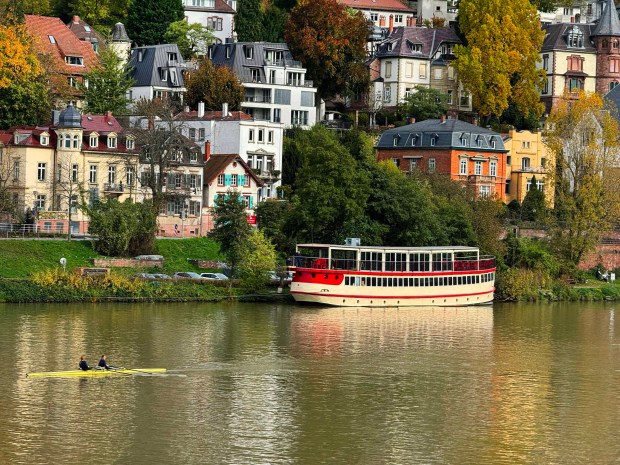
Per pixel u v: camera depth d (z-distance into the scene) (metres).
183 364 177.00
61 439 141.75
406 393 165.50
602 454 141.88
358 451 140.50
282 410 155.38
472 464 137.62
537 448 143.38
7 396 157.25
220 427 147.50
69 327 198.12
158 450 139.12
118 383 165.50
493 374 178.12
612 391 169.88
